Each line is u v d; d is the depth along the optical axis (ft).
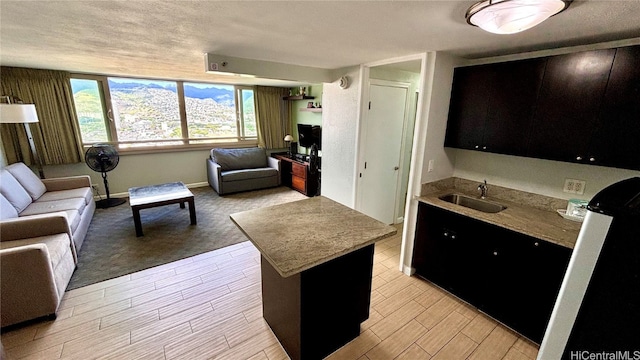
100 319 7.00
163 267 9.41
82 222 10.62
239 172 17.63
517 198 8.03
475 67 7.57
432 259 8.43
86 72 14.19
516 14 3.84
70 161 14.51
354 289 6.13
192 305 7.61
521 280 6.38
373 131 11.16
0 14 4.94
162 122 17.35
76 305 7.48
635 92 5.10
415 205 8.76
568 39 6.08
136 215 11.30
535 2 3.59
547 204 7.44
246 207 15.31
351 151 11.13
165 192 12.92
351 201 11.53
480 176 8.84
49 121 13.60
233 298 7.94
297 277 5.23
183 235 11.78
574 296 2.39
